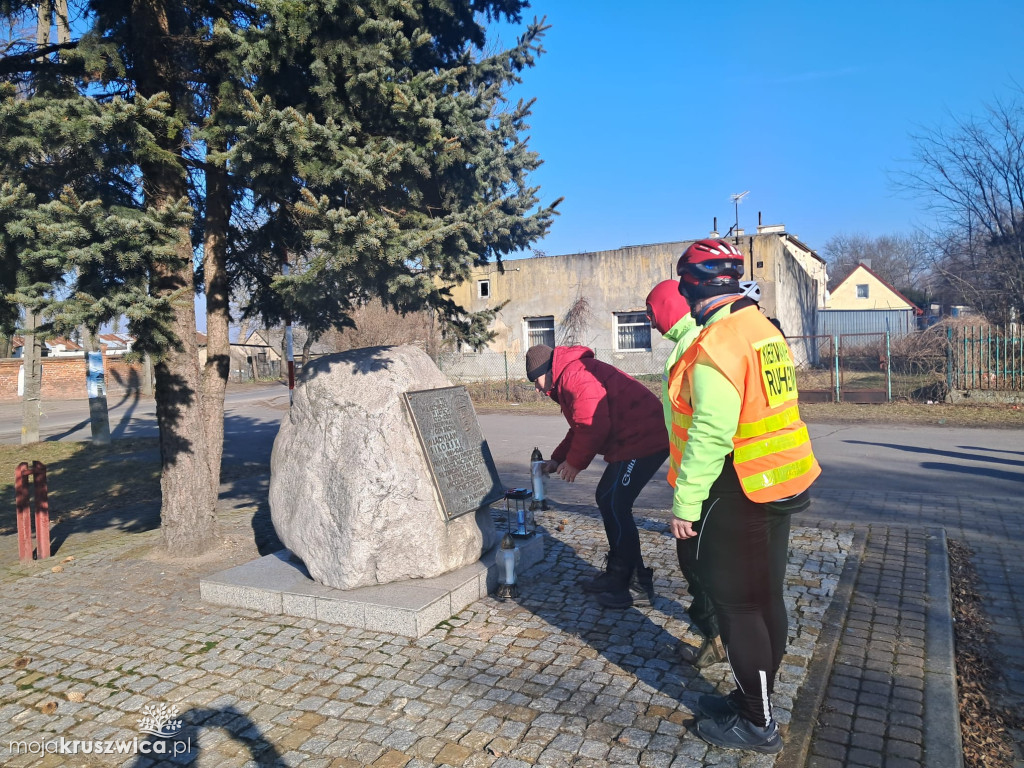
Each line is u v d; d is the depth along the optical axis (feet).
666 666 12.03
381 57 16.06
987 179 64.13
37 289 14.30
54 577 18.67
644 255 78.69
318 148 15.34
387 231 14.97
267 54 15.71
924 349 59.31
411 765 9.52
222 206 21.02
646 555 18.31
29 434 50.85
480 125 19.86
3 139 14.69
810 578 16.01
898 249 220.84
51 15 18.08
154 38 17.48
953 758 9.34
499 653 12.79
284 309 23.30
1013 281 61.46
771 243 73.67
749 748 9.35
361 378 15.67
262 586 15.44
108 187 16.85
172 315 15.15
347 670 12.38
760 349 8.75
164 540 19.97
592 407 13.89
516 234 22.56
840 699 10.88
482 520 16.99
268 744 10.19
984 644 13.34
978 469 30.40
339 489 14.97
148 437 54.90
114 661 13.26
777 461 8.73
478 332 22.35
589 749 9.68
